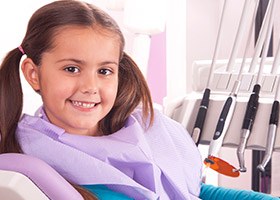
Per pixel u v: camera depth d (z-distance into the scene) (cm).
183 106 135
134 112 112
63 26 87
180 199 106
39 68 91
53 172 76
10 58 96
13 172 70
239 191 117
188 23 208
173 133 113
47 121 94
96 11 91
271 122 120
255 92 124
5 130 94
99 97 91
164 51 206
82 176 88
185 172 112
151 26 150
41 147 89
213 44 219
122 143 97
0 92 96
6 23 144
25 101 141
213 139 122
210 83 132
